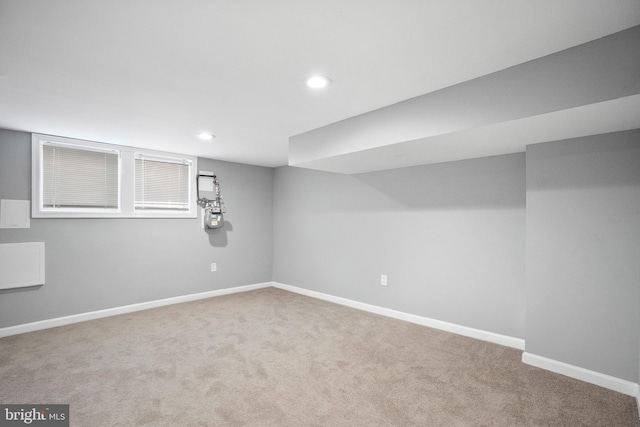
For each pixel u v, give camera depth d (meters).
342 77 2.05
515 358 2.69
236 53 1.76
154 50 1.73
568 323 2.41
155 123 3.02
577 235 2.38
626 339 2.19
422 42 1.65
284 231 5.32
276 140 3.65
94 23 1.48
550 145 2.49
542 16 1.44
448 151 2.83
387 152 2.86
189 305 4.30
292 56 1.79
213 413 1.92
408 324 3.55
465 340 3.08
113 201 3.91
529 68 1.87
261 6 1.36
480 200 3.14
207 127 3.14
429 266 3.51
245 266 5.18
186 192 4.57
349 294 4.33
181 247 4.47
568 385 2.26
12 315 3.24
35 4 1.33
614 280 2.23
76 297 3.62
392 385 2.25
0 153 3.18
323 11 1.39
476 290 3.16
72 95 2.34
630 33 1.56
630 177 2.18
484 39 1.63
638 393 2.04
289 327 3.43
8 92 2.29
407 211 3.71
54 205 3.52
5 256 3.19
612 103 1.66
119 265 3.93
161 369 2.47
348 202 4.36
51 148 3.49
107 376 2.36
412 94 2.34
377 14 1.42
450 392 2.17
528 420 1.88
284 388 2.21
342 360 2.64
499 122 1.98
